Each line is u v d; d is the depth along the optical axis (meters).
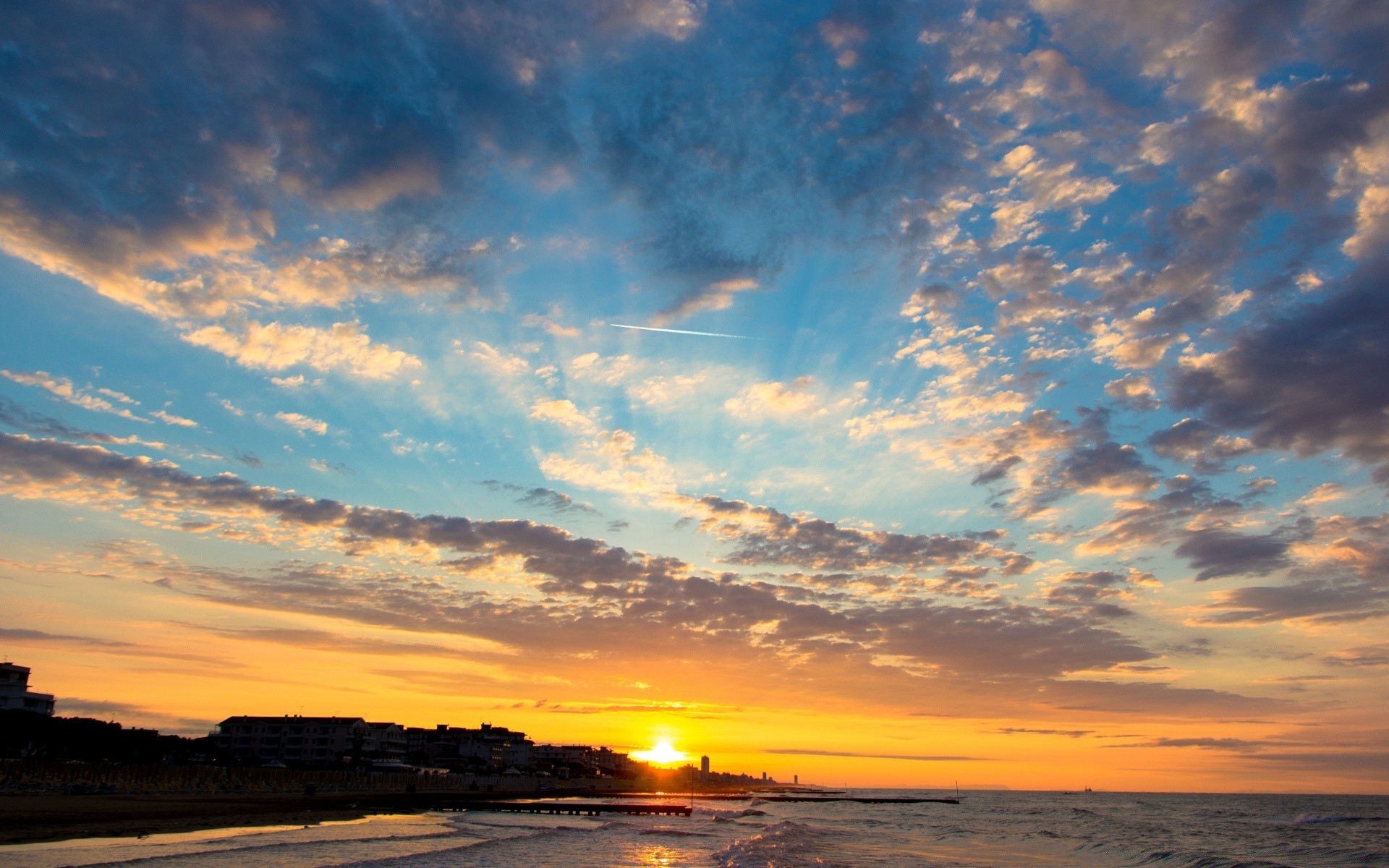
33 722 113.94
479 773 186.75
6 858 38.12
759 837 71.62
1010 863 58.50
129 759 115.69
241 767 116.62
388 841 54.62
